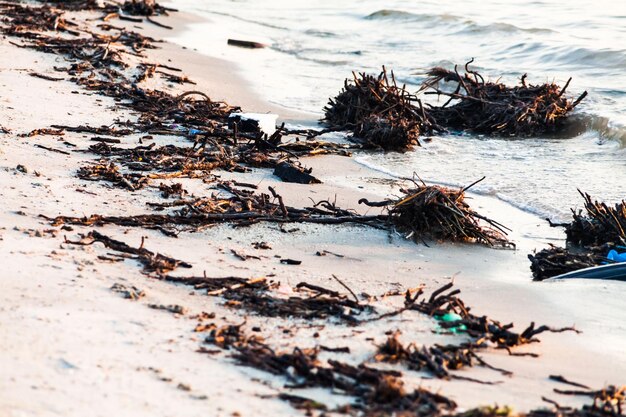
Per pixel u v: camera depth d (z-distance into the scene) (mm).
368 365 7605
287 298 9453
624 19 41062
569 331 9859
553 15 42938
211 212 12930
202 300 9086
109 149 16109
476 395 7270
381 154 19594
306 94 25766
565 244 13883
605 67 30609
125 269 9828
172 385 6684
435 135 22188
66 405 6043
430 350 8016
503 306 10750
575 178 18016
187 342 7707
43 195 12836
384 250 12586
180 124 19266
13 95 19922
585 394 7625
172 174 14867
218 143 17703
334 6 48094
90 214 12289
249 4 48531
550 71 30516
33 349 6969
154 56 28547
